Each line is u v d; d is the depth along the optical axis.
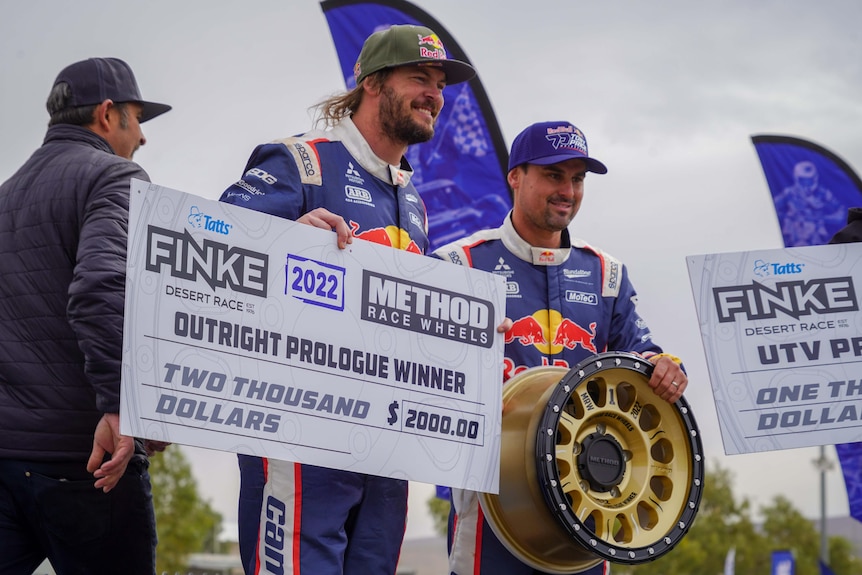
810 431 4.60
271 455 3.54
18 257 3.82
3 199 3.91
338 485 3.96
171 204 3.40
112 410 3.45
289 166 4.17
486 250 4.92
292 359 3.60
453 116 8.56
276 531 3.91
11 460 3.71
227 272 3.49
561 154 4.81
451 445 3.95
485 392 4.04
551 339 4.83
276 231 3.61
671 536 4.15
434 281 3.95
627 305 5.04
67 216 3.76
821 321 4.68
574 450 4.13
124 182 3.77
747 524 36.06
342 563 3.97
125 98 4.12
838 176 10.92
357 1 8.21
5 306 3.81
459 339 4.00
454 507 4.70
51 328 3.76
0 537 3.77
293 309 3.62
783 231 10.92
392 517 4.13
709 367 4.56
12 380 3.75
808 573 37.03
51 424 3.71
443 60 4.36
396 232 4.39
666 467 4.25
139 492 3.90
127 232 3.55
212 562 34.50
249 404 3.50
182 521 30.25
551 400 4.04
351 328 3.74
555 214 4.84
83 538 3.80
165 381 3.35
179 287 3.39
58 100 4.05
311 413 3.63
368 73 4.36
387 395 3.81
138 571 3.94
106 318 3.46
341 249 3.75
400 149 4.44
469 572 4.48
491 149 8.55
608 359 4.16
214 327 3.45
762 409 4.57
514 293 4.85
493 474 4.04
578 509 4.08
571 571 4.32
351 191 4.29
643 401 4.29
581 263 4.99
